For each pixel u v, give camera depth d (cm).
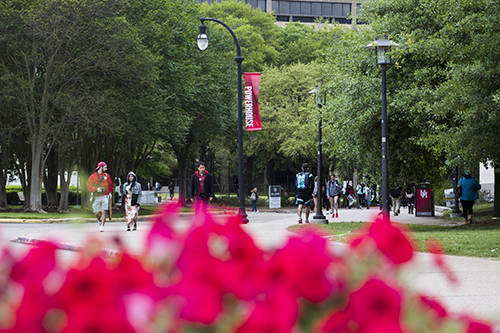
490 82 1673
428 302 210
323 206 4103
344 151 2294
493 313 625
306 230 238
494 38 1689
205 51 4084
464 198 2128
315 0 10669
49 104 3222
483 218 2453
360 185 4188
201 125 4272
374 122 2116
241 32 6184
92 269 170
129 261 184
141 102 3136
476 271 924
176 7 3784
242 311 191
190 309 174
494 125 1684
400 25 2161
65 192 3416
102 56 2922
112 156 3903
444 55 1869
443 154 2208
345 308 182
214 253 232
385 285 178
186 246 217
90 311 157
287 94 5588
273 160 6700
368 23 2367
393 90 2109
